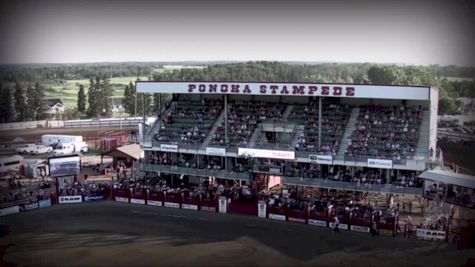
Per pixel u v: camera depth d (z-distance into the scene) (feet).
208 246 147.74
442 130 374.02
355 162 186.09
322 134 205.77
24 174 245.45
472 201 155.74
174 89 227.20
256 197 186.09
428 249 141.18
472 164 255.50
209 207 184.85
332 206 166.30
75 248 148.87
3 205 190.19
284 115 222.69
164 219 176.14
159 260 137.28
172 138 225.97
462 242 141.08
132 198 199.31
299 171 196.24
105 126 439.22
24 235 162.20
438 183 173.17
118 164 257.55
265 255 139.54
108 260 138.21
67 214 185.37
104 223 173.06
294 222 169.48
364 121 207.51
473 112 468.34
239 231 161.07
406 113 205.67
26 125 447.42
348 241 149.59
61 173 211.82
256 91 211.00
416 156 182.80
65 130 417.90
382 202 188.03
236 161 212.84
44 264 136.67
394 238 151.02
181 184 216.74
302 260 135.44
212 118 233.35
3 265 136.46
